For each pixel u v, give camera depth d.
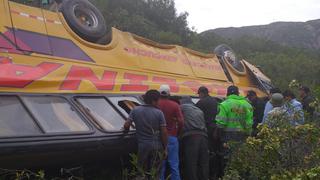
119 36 7.11
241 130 6.53
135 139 5.41
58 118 4.75
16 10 5.76
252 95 8.09
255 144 4.32
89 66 6.14
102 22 7.10
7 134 4.14
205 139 6.20
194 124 6.15
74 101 5.18
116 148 5.13
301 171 3.82
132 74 6.82
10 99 4.58
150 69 7.27
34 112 4.61
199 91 6.87
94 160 5.01
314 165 4.10
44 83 5.08
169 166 5.95
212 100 6.83
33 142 4.24
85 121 4.98
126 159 5.50
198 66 8.60
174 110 5.76
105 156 5.10
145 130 5.28
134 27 20.95
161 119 5.39
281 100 6.52
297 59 22.00
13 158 4.10
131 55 7.08
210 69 8.95
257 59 22.12
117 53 6.83
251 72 10.41
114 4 23.59
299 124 4.45
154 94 5.42
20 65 5.24
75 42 6.29
